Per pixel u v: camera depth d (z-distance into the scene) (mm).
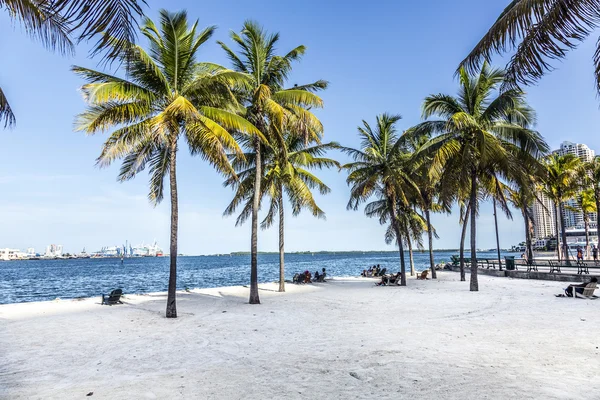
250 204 22250
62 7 3627
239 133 17547
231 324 11336
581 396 5133
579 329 9562
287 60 16953
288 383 5949
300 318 12289
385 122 23516
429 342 8531
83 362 7426
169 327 11031
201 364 7156
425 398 5176
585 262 33531
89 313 13938
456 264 40312
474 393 5316
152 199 16266
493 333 9344
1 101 5777
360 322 11344
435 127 19156
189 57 13453
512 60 6086
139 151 14992
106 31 3814
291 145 21328
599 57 5324
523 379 5883
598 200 34812
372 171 23156
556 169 33125
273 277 49688
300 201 21734
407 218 32000
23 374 6660
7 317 13219
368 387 5684
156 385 5965
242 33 16516
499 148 16812
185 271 70500
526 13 5418
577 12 5207
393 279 23781
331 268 73625
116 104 12477
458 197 23500
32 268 106000
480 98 18578
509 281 24094
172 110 11148
